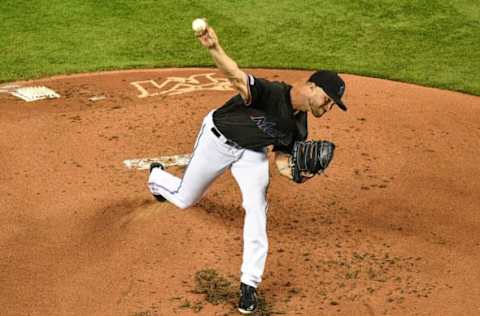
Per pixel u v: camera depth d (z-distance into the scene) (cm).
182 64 4428
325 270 2405
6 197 2823
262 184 2173
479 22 4978
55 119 3528
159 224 2653
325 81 2041
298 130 2145
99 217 2697
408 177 3036
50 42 4688
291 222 2686
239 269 2416
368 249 2517
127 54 4559
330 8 5153
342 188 2931
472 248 2533
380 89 4009
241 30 4859
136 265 2430
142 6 5150
